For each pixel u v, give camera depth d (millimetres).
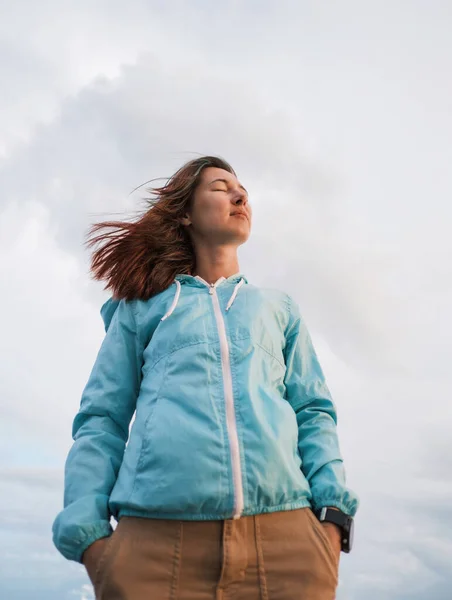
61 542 1472
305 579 1420
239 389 1575
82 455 1612
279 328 1834
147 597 1369
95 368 1810
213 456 1439
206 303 1801
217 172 2123
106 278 2014
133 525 1438
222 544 1390
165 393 1575
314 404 1783
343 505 1542
